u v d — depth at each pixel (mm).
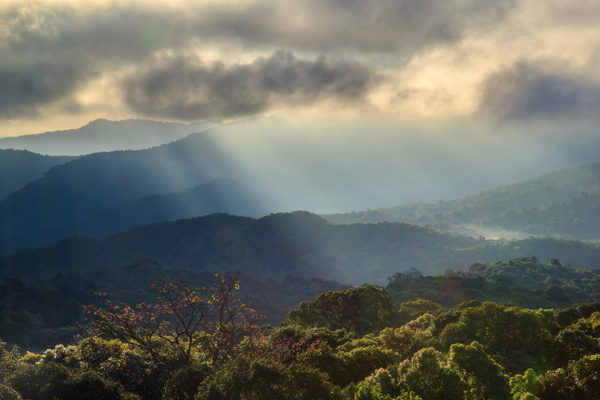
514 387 13305
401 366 14867
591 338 17016
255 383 12242
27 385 14266
